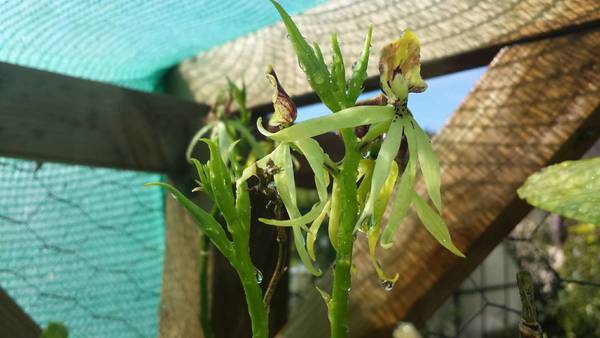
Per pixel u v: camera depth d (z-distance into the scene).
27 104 0.38
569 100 0.28
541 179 0.22
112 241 0.46
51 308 0.43
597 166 0.20
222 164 0.19
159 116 0.45
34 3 0.34
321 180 0.19
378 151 0.20
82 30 0.39
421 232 0.30
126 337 0.46
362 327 0.31
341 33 0.39
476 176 0.29
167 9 0.38
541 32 0.30
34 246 0.42
